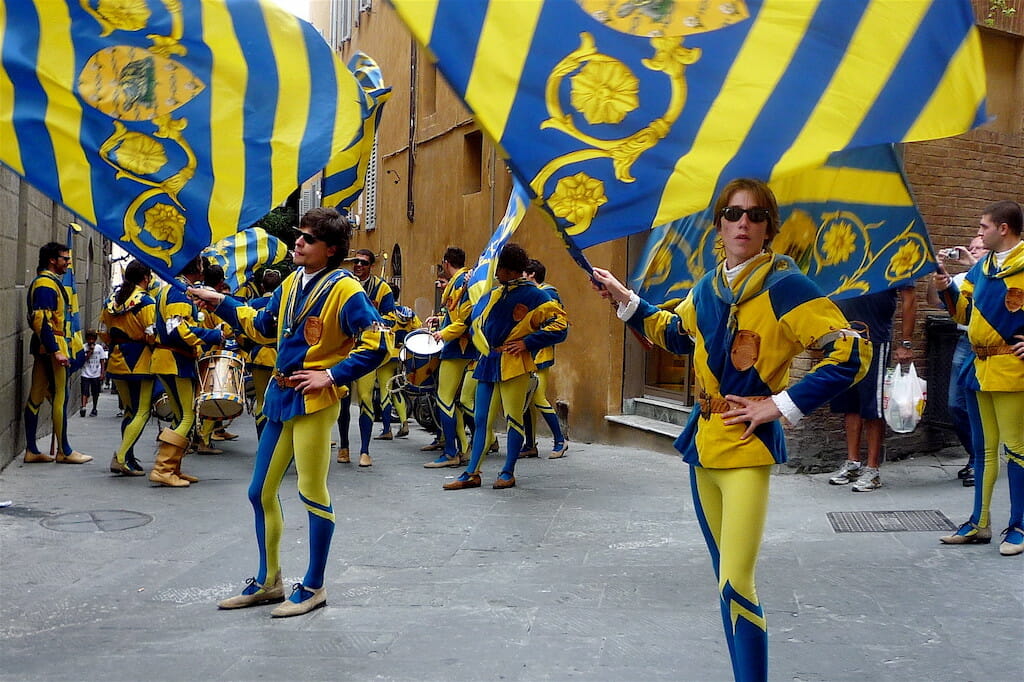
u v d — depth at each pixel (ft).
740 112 10.14
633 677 12.71
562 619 15.19
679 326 11.66
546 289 29.35
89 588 17.33
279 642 14.26
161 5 14.02
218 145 14.38
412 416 40.55
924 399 24.29
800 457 27.48
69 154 13.46
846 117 10.32
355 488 27.35
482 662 13.32
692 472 11.42
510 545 20.21
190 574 18.24
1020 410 18.30
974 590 16.20
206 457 34.27
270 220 74.69
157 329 28.12
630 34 9.77
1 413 30.53
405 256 63.10
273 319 16.14
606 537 20.85
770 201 10.40
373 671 13.04
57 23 13.42
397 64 65.16
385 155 68.44
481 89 9.29
